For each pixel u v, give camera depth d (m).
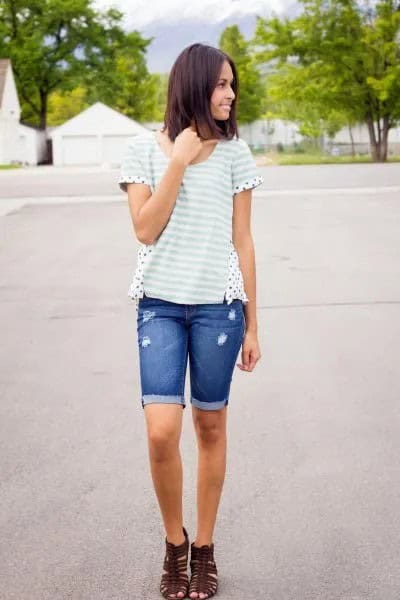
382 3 49.12
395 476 3.94
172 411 2.78
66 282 9.48
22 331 7.20
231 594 2.93
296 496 3.74
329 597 2.90
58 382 5.66
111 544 3.33
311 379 5.57
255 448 4.34
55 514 3.61
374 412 4.88
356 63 49.28
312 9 49.75
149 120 78.62
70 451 4.36
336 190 22.03
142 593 2.96
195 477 3.98
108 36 72.06
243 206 2.92
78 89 84.19
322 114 55.34
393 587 2.96
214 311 2.85
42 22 68.44
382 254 10.99
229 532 3.41
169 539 2.95
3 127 59.06
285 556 3.20
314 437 4.48
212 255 2.83
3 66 62.50
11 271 10.31
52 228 14.77
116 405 5.12
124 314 7.76
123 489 3.86
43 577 3.08
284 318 7.40
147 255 2.85
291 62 53.16
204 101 2.80
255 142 81.62
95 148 61.38
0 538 3.40
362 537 3.34
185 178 2.82
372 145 51.50
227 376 2.92
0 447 4.45
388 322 7.17
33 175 36.75
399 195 20.11
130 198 2.86
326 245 11.90
